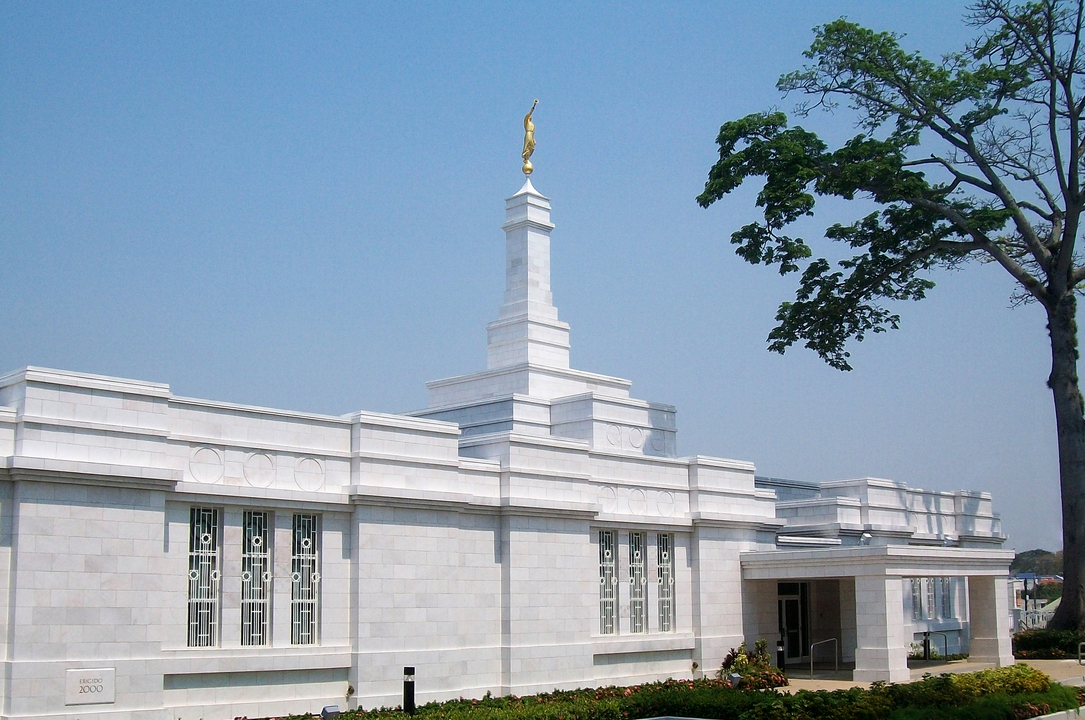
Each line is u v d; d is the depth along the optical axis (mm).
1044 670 44281
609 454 43250
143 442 29828
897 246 52125
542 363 51562
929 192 50594
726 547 46719
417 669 34875
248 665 31109
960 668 45938
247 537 32250
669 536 45125
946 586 61969
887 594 42000
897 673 41812
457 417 50406
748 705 30531
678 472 46000
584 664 40031
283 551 32719
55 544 27875
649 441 49938
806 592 52688
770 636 47906
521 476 38906
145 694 28969
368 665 33594
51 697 27266
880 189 48938
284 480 32969
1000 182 50812
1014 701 31891
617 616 42438
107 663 28344
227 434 32062
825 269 52812
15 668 26750
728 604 46250
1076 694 35000
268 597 32344
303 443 33750
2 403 28797
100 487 28828
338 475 34219
